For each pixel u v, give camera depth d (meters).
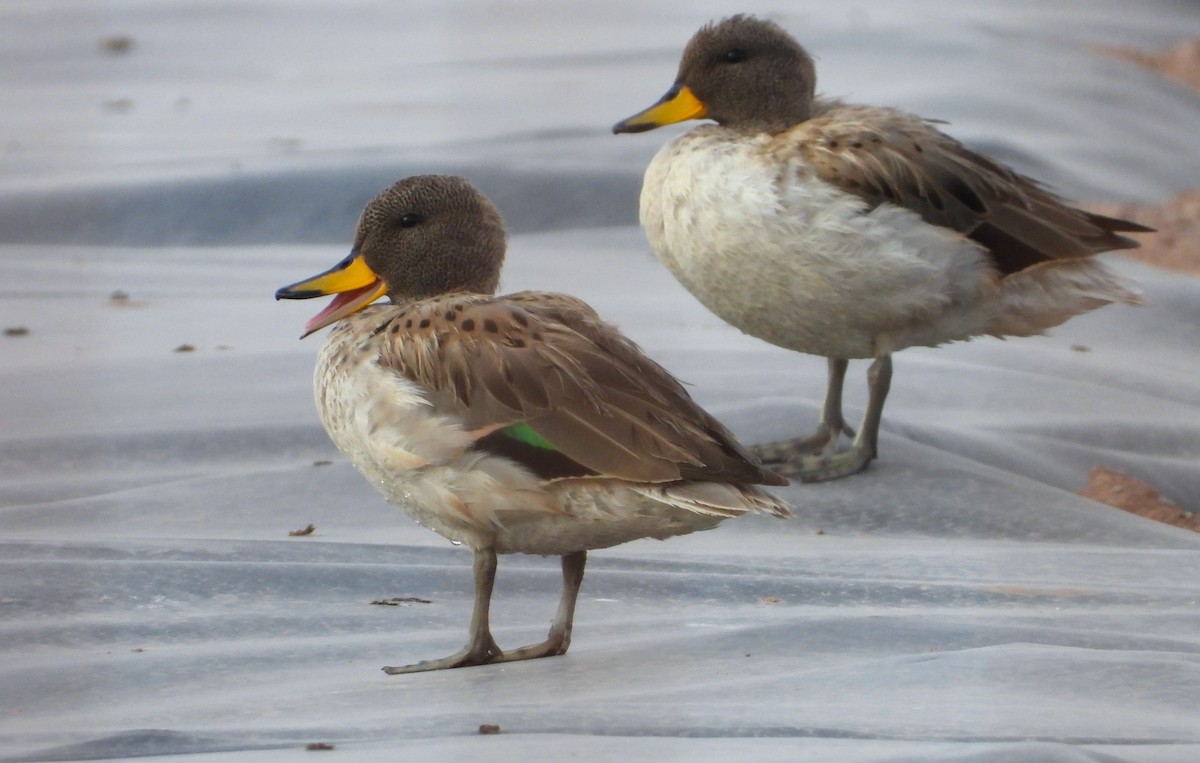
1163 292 16.22
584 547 7.68
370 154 19.30
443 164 18.25
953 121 21.89
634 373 7.58
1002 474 11.45
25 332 14.06
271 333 14.16
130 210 17.89
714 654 7.73
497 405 7.44
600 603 8.86
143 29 28.81
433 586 9.06
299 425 11.77
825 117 11.57
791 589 9.01
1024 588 9.05
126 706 7.17
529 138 20.34
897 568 9.52
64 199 17.97
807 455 11.55
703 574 9.23
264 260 16.94
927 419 12.66
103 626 8.24
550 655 7.79
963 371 13.72
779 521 10.62
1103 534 10.49
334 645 8.08
